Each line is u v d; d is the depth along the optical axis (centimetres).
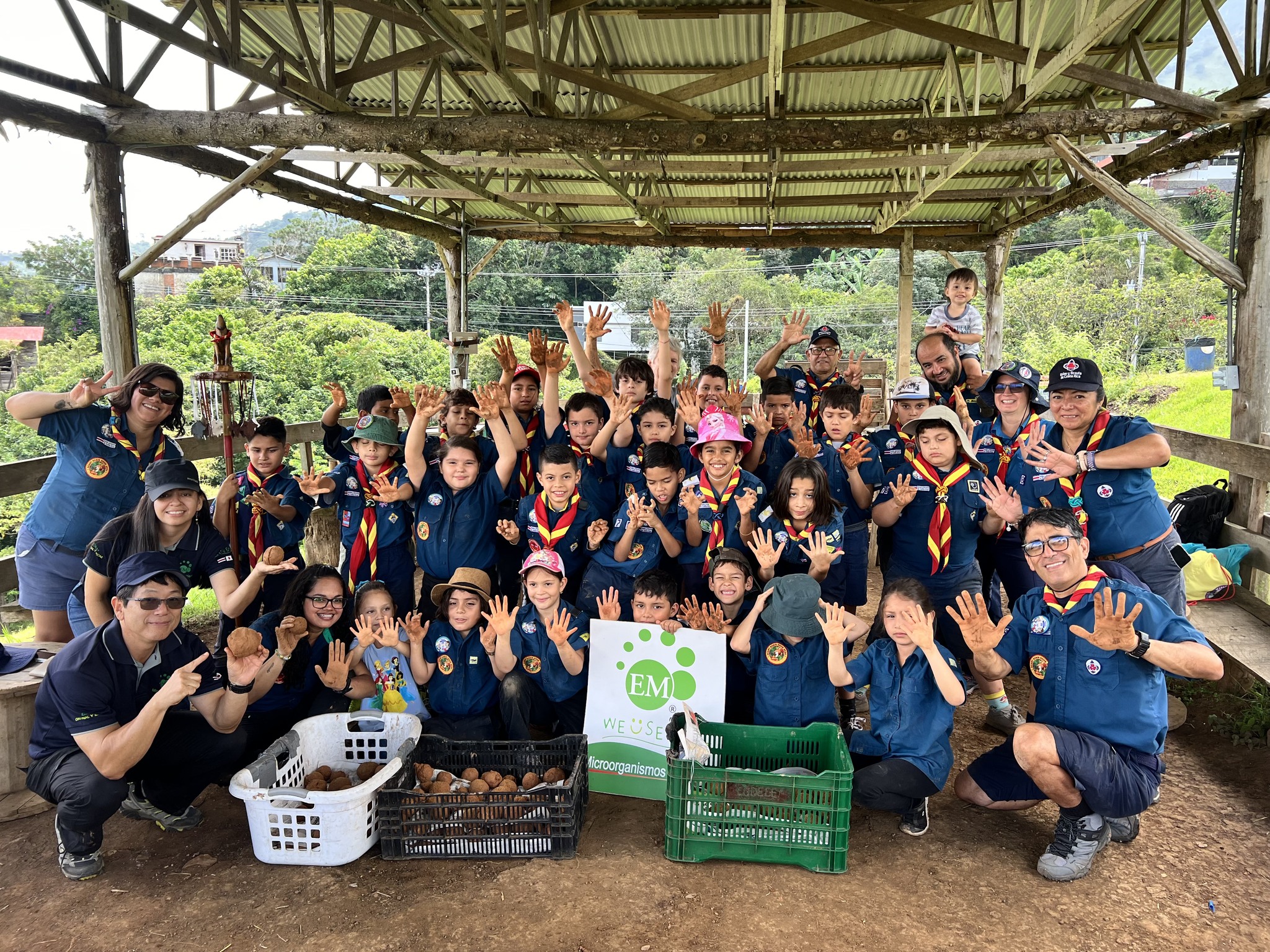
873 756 307
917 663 302
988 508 346
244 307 2709
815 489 343
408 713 349
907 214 871
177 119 444
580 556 399
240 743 308
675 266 3972
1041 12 396
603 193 909
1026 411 396
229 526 391
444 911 255
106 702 269
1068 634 279
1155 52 584
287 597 339
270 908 258
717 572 326
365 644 339
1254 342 457
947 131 459
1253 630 428
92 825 271
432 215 895
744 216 993
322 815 273
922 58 577
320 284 3453
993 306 955
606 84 470
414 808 280
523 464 423
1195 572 469
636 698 329
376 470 401
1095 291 2261
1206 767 349
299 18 440
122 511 365
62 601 368
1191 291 2034
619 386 425
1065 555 275
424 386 376
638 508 353
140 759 266
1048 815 315
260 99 511
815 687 321
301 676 343
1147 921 250
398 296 3544
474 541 386
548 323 3691
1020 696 419
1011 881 271
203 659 268
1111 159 624
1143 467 346
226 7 403
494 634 329
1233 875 274
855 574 417
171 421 373
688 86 487
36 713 277
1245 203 454
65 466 358
